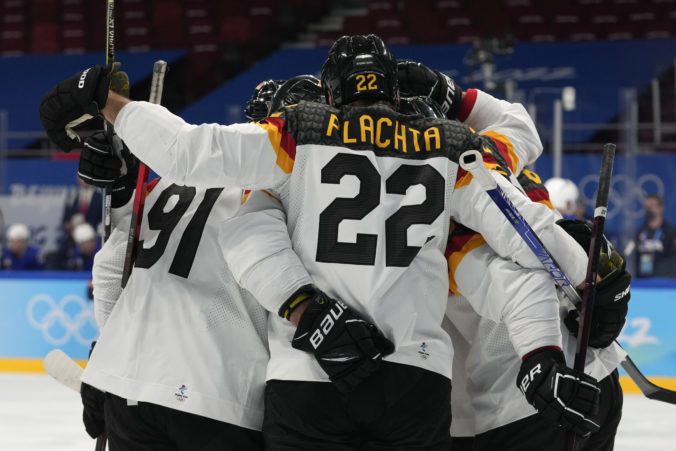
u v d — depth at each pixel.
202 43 27.05
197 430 4.79
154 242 5.14
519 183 5.91
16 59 26.98
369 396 4.36
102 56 26.81
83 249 18.42
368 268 4.41
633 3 26.30
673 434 12.00
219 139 4.43
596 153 16.58
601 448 5.39
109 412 5.01
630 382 16.25
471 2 27.00
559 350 4.56
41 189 18.88
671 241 16.44
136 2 27.89
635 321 16.20
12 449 10.66
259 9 27.73
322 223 4.48
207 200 5.20
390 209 4.50
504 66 25.02
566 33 26.17
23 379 16.98
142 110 4.56
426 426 4.44
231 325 4.95
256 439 4.93
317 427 4.42
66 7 28.22
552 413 4.43
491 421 5.26
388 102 4.82
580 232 5.05
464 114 5.98
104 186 5.16
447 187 4.58
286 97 5.58
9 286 18.02
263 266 4.50
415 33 26.84
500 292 4.68
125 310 5.04
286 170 4.53
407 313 4.45
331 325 4.30
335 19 28.44
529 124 5.87
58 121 4.78
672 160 16.53
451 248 4.91
